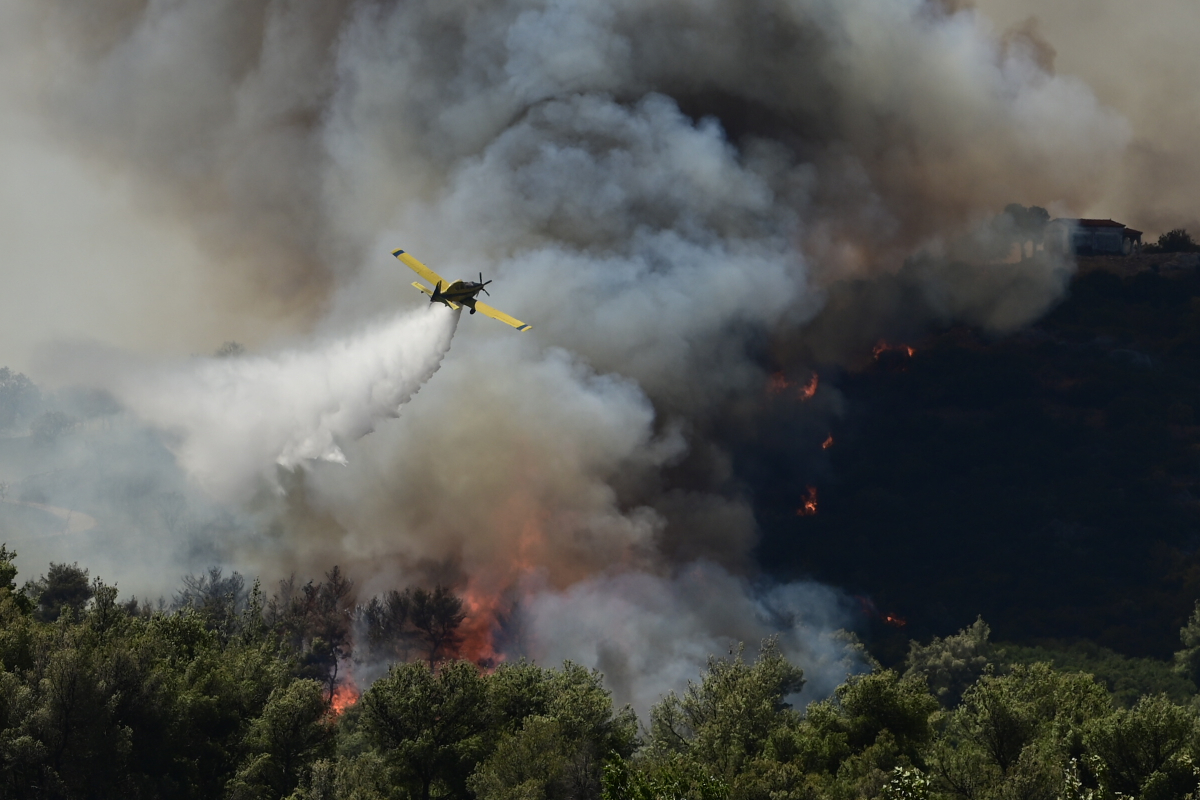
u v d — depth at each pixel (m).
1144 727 48.53
